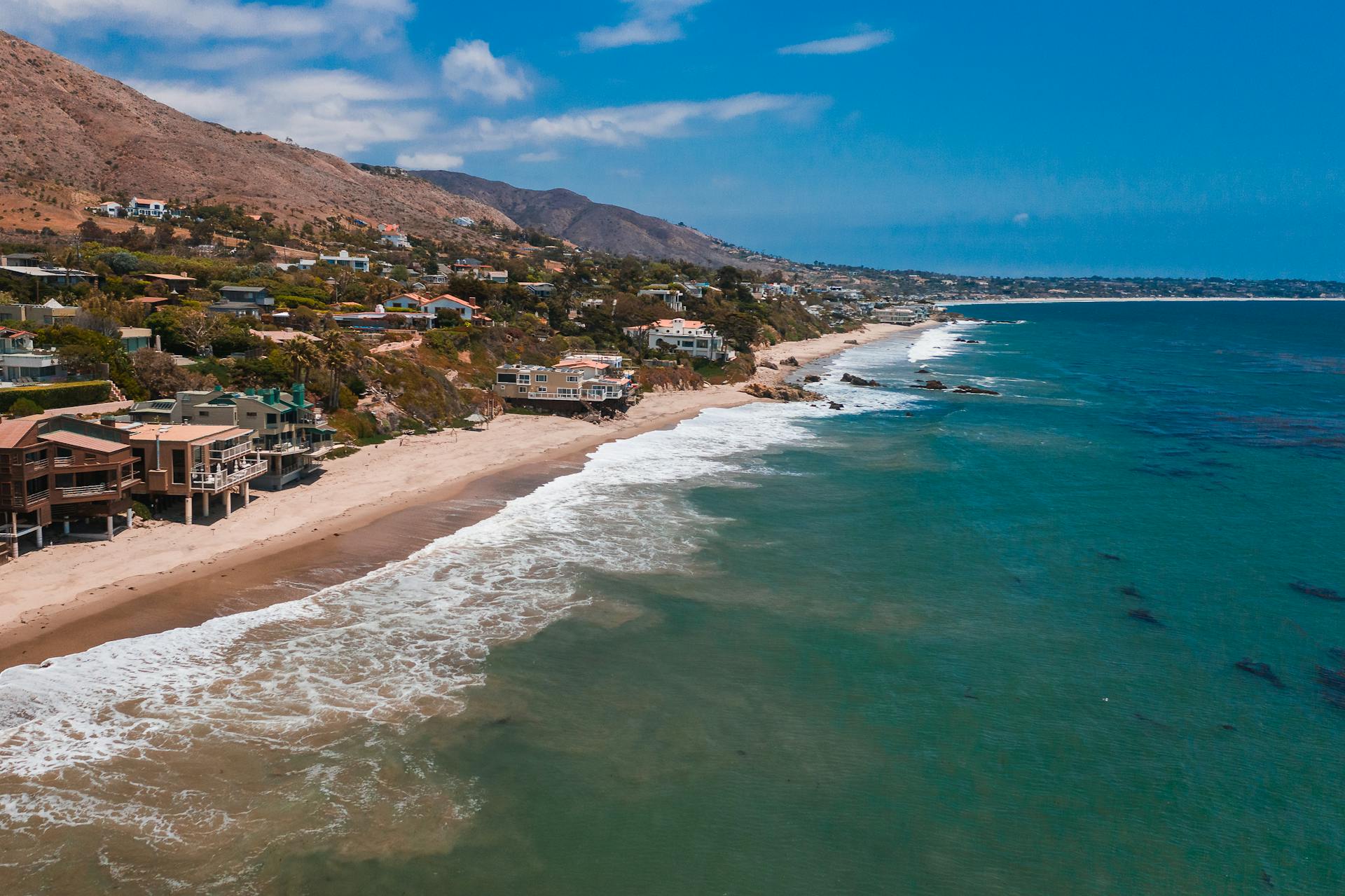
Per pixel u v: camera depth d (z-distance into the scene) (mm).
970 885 24766
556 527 53188
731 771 29562
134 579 41250
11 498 42500
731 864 25344
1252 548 52625
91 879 23156
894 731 32219
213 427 53781
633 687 34688
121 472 46438
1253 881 25031
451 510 55469
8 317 74500
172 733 29531
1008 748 31250
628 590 44000
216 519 50281
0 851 23938
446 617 39688
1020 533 55062
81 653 34188
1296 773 30000
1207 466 74938
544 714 32344
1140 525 57000
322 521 51281
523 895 23750
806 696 34531
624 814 27219
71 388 59938
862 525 56031
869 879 24922
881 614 42188
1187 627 41219
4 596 38469
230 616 38406
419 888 23656
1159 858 25875
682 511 57812
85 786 26688
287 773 27938
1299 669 37156
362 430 71688
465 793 27719
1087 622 41656
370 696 32750
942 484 67062
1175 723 32969
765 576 46719
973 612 42656
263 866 24031
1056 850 26172
